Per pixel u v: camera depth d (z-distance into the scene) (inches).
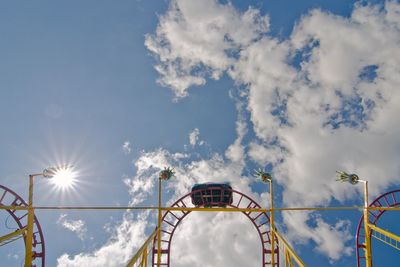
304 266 776.9
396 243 1042.7
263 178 1096.8
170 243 1221.7
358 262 1136.8
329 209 1069.8
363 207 1083.9
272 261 1070.4
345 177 1103.6
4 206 984.3
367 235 1093.8
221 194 1246.9
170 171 1116.5
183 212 1243.8
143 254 879.1
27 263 984.9
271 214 1087.0
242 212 1184.2
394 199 1153.4
